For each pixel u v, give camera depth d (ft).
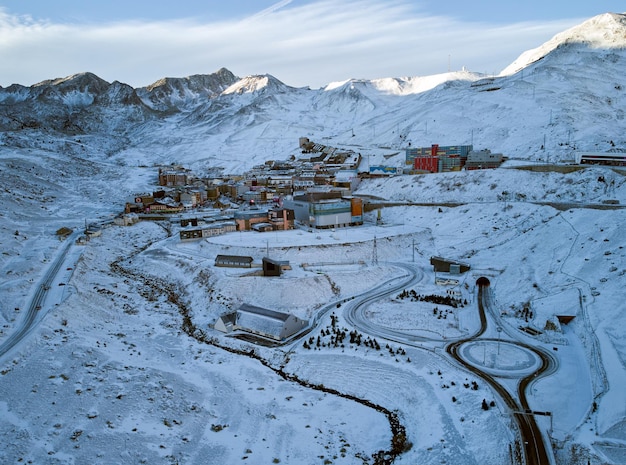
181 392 196.44
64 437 158.51
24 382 186.19
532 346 225.15
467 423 168.35
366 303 293.84
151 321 277.85
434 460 153.58
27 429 160.35
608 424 157.38
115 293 308.19
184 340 254.27
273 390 205.98
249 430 176.24
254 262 356.18
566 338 227.61
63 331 234.38
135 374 203.62
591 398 177.58
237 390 204.03
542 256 322.75
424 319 264.93
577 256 297.53
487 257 358.43
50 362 202.49
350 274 332.60
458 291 305.32
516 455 149.38
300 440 170.81
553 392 183.42
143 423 171.83
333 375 214.28
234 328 270.67
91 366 205.05
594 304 240.73
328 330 257.75
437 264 349.00
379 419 184.03
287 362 229.86
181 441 165.89
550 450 151.02
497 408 174.09
